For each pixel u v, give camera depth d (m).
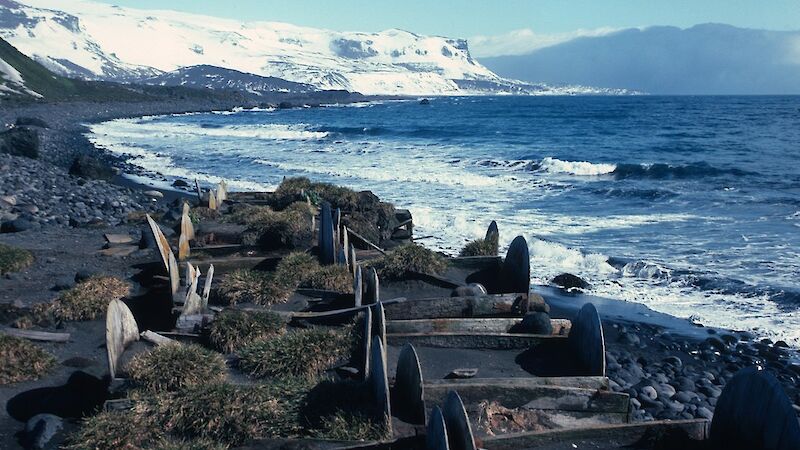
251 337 10.83
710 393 11.88
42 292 13.56
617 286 17.62
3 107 82.88
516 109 148.00
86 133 68.38
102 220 22.27
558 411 8.98
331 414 8.70
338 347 10.38
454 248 20.84
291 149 53.00
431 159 44.31
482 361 10.43
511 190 31.98
